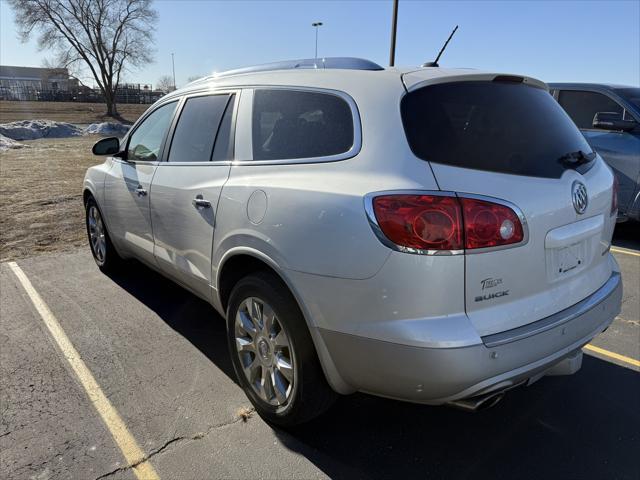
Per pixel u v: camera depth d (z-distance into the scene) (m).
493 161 2.26
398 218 2.08
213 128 3.27
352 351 2.25
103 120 47.81
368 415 2.91
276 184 2.58
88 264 5.49
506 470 2.49
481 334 2.11
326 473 2.45
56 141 24.53
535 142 2.47
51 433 2.69
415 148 2.21
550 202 2.32
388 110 2.34
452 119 2.30
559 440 2.71
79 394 3.04
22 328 3.90
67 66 52.50
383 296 2.12
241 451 2.58
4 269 5.30
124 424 2.77
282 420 2.69
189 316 4.15
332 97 2.58
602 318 2.66
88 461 2.49
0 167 13.80
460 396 2.14
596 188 2.68
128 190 4.12
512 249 2.17
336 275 2.25
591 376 3.34
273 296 2.55
